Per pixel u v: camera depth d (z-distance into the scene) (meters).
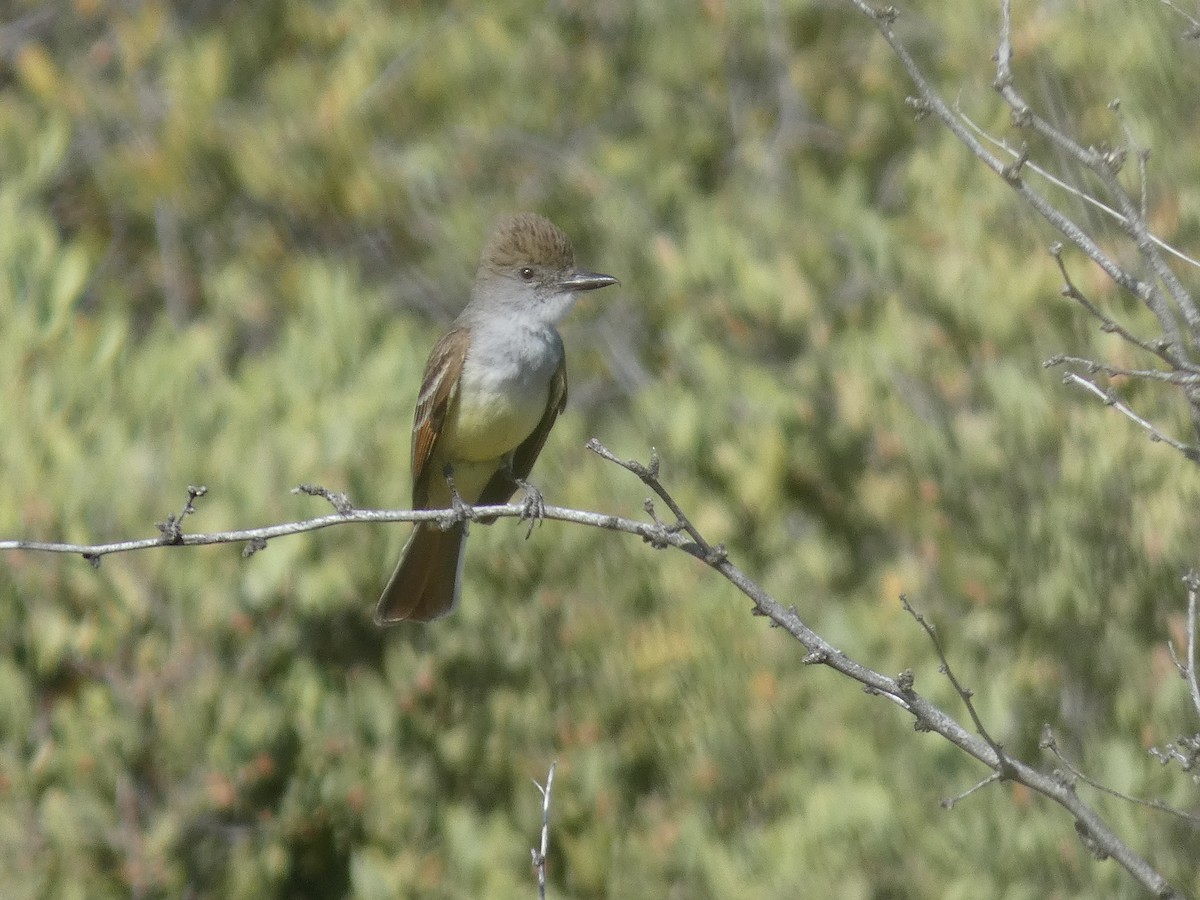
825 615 13.50
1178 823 11.78
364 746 12.90
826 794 12.34
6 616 12.09
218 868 12.59
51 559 12.07
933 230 14.88
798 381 15.09
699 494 14.19
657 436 14.56
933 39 17.14
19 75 16.92
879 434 14.19
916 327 14.26
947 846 12.12
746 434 14.48
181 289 16.92
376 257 16.83
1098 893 11.72
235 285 16.27
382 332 14.85
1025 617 13.55
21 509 12.05
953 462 13.84
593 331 16.12
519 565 13.26
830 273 15.78
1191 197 12.83
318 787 12.78
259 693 12.64
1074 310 13.43
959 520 13.94
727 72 17.98
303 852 13.23
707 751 12.98
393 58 16.97
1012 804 12.27
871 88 17.39
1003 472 13.56
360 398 13.22
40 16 17.62
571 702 13.24
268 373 13.70
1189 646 7.30
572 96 17.45
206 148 16.52
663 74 17.70
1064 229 6.94
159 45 17.03
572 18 17.97
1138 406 12.85
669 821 12.92
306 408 13.04
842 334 15.20
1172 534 12.43
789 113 17.75
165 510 12.32
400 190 16.58
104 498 12.21
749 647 13.29
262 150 16.22
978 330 13.89
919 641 13.27
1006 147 7.53
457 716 13.16
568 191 16.66
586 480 13.66
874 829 12.19
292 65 16.92
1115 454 12.71
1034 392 13.34
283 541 12.37
